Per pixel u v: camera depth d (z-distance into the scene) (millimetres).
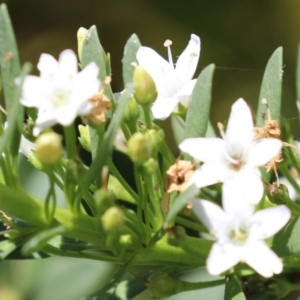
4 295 245
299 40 347
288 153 199
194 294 237
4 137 179
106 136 183
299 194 199
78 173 184
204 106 189
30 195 187
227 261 181
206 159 187
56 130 236
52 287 246
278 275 199
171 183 188
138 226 190
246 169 186
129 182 221
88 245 196
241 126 188
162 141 193
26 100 183
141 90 190
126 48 202
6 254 185
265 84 200
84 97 182
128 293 199
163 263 193
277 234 191
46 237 177
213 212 184
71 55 184
